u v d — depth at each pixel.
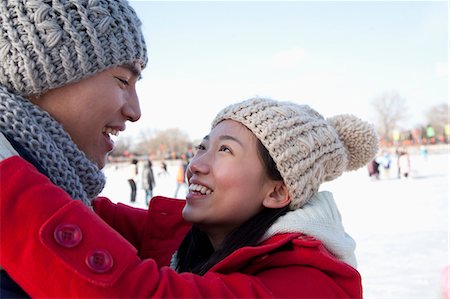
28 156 1.03
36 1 1.09
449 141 55.78
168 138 73.50
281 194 1.54
